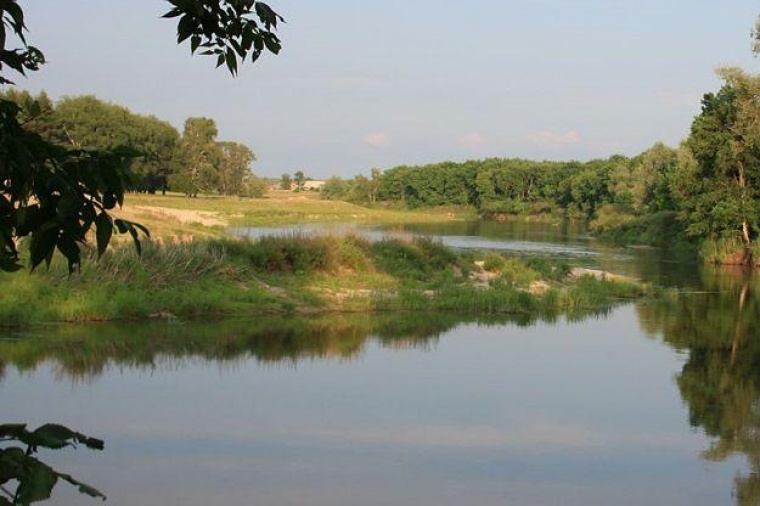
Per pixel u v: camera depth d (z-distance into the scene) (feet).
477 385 43.11
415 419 36.14
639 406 39.65
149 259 66.90
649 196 225.35
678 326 66.64
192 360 47.21
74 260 8.27
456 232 220.43
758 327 66.59
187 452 30.66
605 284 89.81
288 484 27.63
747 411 39.06
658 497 27.45
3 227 8.25
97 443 9.46
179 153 306.55
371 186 441.68
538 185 364.38
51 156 8.37
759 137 147.13
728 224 150.51
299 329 59.67
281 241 83.15
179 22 10.69
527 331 62.23
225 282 71.36
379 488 27.55
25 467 8.38
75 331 54.24
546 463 30.78
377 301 71.97
